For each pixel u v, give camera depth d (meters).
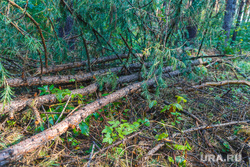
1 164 1.01
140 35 2.42
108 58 2.73
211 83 2.87
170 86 2.73
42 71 1.97
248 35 6.90
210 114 2.26
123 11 1.89
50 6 1.72
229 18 5.25
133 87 2.20
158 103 2.35
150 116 2.14
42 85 2.03
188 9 2.34
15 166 1.22
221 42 4.44
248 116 2.25
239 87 3.07
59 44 2.09
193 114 2.24
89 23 1.96
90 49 2.65
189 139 1.80
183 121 2.09
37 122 1.46
